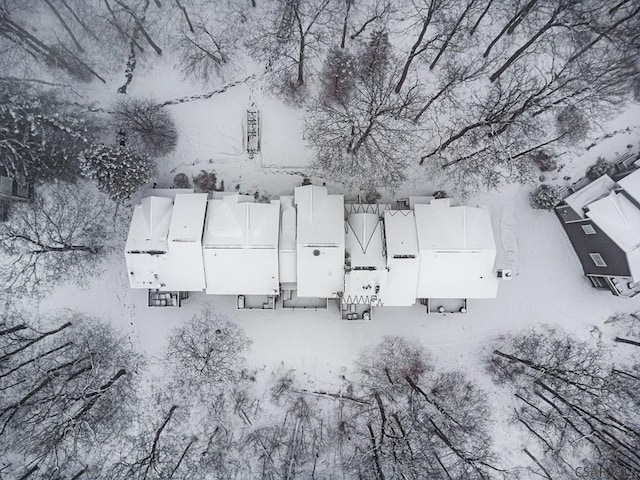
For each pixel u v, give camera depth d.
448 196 37.12
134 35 36.91
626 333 37.44
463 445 37.28
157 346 37.00
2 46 36.50
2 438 36.69
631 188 32.69
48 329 36.72
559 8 33.34
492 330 37.38
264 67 37.22
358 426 37.09
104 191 35.12
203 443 37.09
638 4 36.53
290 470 36.62
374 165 37.00
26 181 35.25
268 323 37.03
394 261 32.38
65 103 36.84
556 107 37.12
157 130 36.59
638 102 37.16
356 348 37.12
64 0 35.25
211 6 37.28
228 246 31.77
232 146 37.16
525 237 37.44
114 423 37.09
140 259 32.44
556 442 37.28
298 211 32.75
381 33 37.16
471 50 37.31
